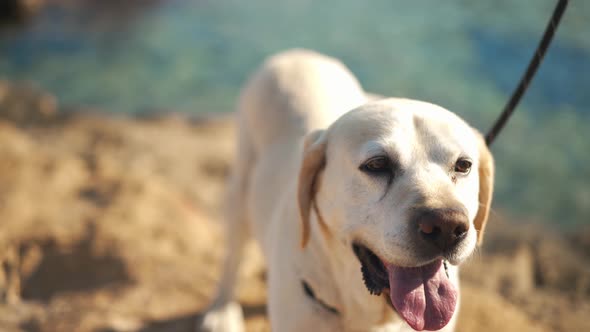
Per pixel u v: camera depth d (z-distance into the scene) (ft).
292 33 11.51
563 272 5.28
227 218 3.97
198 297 4.01
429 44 11.02
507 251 5.60
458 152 2.64
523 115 8.71
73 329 3.72
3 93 8.09
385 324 2.87
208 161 7.08
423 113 2.70
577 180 7.39
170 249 4.40
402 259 2.52
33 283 4.11
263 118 3.77
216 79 9.71
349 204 2.68
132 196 4.90
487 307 4.09
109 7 12.78
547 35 2.95
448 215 2.44
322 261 2.86
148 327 3.77
